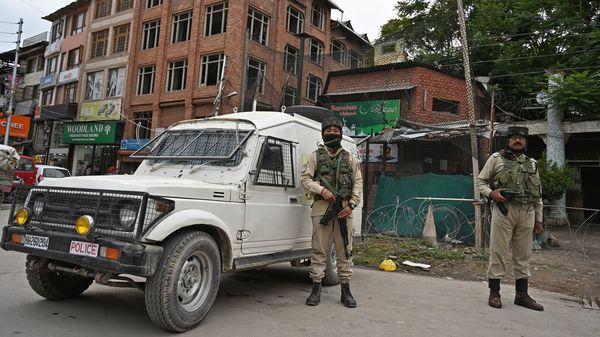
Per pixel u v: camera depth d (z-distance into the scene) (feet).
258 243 15.88
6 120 101.19
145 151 18.35
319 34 94.63
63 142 99.14
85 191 12.64
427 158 53.52
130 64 89.97
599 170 65.36
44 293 14.82
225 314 14.61
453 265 26.94
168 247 12.26
